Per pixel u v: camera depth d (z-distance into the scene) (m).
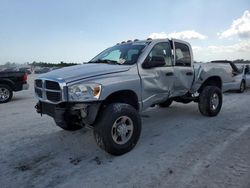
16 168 3.63
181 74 5.54
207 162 3.68
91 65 4.57
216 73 6.61
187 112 7.17
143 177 3.29
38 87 4.41
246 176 3.23
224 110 7.45
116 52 5.20
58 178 3.32
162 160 3.80
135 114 4.16
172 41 5.45
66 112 3.86
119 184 3.13
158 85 4.91
